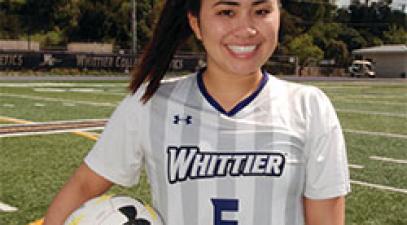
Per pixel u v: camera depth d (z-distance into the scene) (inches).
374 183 241.6
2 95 687.1
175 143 65.0
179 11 68.3
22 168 255.0
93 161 71.7
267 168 62.4
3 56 1252.5
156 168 66.5
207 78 66.9
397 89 1106.1
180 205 64.4
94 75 1358.3
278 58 1704.0
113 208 67.3
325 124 64.7
